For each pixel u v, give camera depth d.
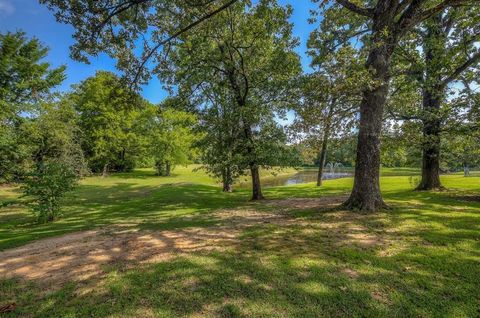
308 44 13.05
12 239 6.92
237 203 12.55
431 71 12.06
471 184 15.84
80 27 7.39
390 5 7.34
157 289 3.39
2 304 3.20
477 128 10.38
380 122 7.83
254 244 5.09
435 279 3.51
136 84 9.48
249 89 13.95
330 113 8.38
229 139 13.48
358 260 4.16
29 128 20.20
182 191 18.41
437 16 13.45
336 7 11.47
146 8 8.21
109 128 33.56
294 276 3.65
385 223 6.31
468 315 2.74
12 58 23.25
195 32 10.59
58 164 10.38
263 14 11.36
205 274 3.77
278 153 12.80
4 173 19.27
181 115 32.50
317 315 2.77
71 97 32.81
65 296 3.32
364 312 2.81
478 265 3.90
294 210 8.92
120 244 5.57
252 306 2.95
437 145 12.42
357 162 8.04
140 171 41.75
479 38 11.11
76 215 10.90
